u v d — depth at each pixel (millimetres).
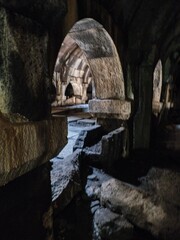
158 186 3023
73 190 2547
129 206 2471
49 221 1775
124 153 3857
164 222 2314
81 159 3252
